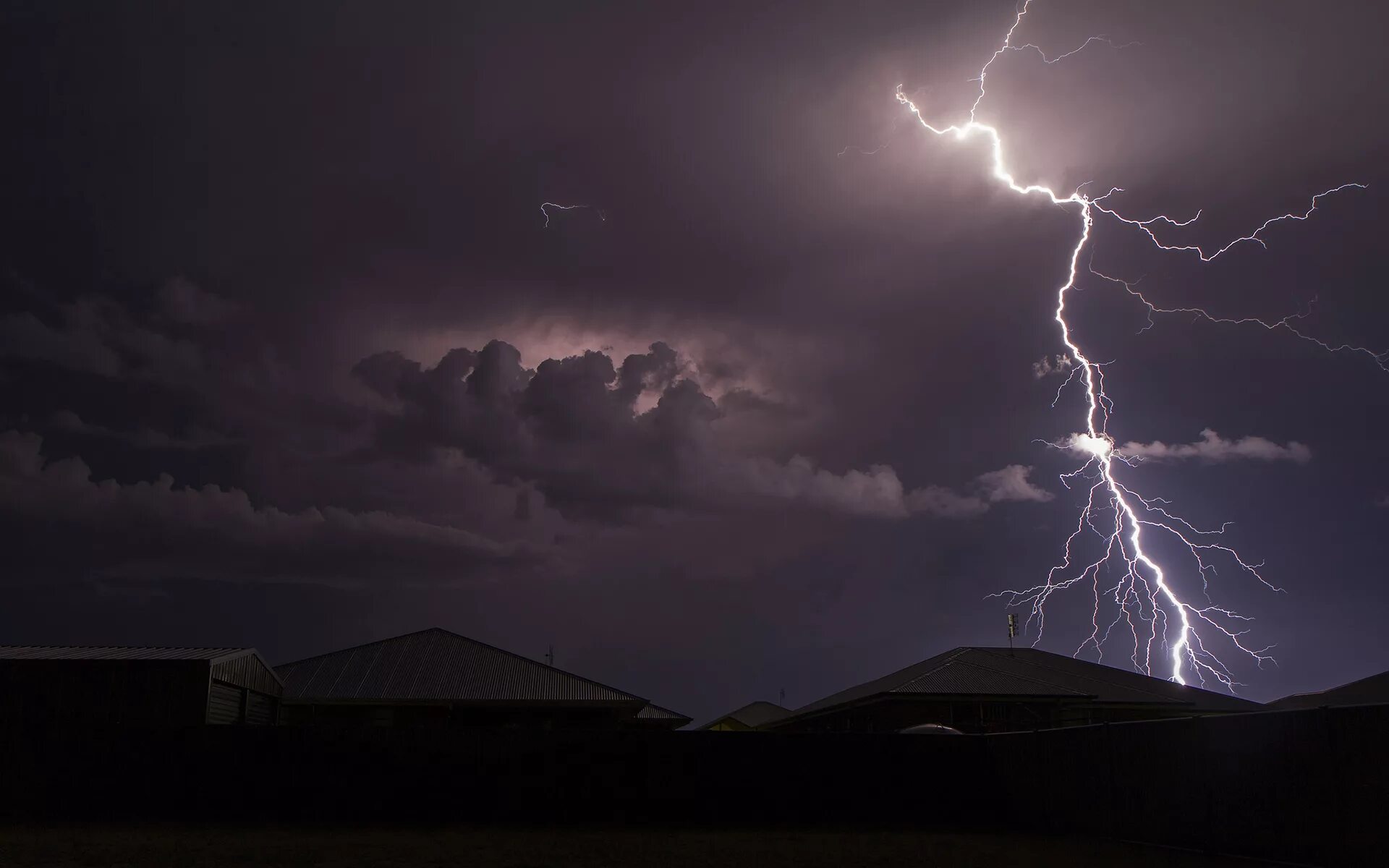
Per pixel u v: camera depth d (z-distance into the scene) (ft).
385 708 94.17
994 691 99.30
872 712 104.73
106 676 67.31
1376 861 37.63
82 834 53.67
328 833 56.29
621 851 50.01
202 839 52.34
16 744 60.90
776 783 66.18
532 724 95.66
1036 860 46.75
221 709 73.41
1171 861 45.39
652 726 104.22
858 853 50.16
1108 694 102.12
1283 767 42.83
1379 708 38.11
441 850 49.52
